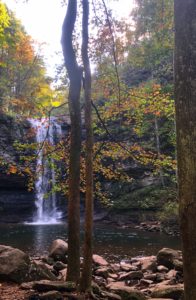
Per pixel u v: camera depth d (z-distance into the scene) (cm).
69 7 895
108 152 1306
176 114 416
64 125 3391
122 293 911
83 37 880
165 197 3241
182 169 403
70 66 908
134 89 1230
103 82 1241
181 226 402
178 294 909
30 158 1261
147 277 1175
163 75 2967
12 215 3684
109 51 1166
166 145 3319
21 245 1977
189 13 411
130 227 3130
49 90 2598
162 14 1319
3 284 907
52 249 1420
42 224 3431
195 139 400
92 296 786
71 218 898
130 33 1245
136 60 1822
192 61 407
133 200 3409
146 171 3503
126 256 1677
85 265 813
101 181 3562
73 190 904
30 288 857
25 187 3672
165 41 1502
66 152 1254
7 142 3391
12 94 4431
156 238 2344
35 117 1369
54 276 1042
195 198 394
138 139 3103
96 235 2498
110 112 1248
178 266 1245
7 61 4028
